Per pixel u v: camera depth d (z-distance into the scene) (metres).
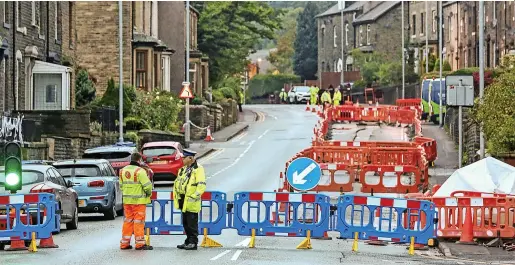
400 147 54.06
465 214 30.17
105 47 87.25
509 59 45.06
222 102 98.00
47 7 67.12
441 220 30.25
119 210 39.81
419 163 48.47
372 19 153.00
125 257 26.20
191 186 27.92
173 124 80.12
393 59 149.00
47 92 66.19
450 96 44.56
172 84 106.56
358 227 29.11
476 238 30.34
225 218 29.66
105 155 47.75
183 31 107.38
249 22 128.62
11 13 59.28
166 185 53.78
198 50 114.19
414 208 28.86
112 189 37.94
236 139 84.25
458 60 112.94
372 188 43.84
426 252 28.88
